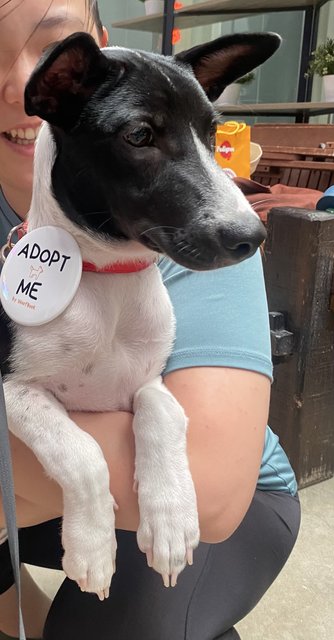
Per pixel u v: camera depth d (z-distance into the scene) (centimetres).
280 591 57
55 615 42
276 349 66
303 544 62
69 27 39
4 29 37
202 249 30
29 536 47
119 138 31
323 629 53
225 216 30
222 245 30
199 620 40
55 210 33
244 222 30
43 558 48
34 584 52
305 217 63
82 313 32
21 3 37
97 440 32
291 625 53
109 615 40
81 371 33
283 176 108
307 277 64
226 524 33
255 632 52
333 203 68
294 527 46
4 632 51
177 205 31
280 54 153
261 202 81
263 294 39
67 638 41
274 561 44
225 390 34
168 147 31
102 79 31
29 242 33
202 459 32
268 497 46
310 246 63
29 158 41
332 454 72
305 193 91
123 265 34
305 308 65
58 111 31
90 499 29
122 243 33
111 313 33
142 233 32
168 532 28
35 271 32
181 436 31
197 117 32
